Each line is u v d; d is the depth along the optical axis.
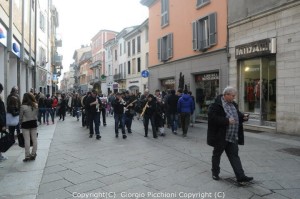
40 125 17.62
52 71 43.78
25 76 20.70
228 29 16.11
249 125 14.54
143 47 37.50
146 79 36.94
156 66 25.95
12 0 13.82
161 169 7.04
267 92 13.76
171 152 9.00
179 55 21.89
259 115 14.21
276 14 12.79
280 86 12.63
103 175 6.57
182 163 7.60
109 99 24.80
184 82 21.12
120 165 7.43
